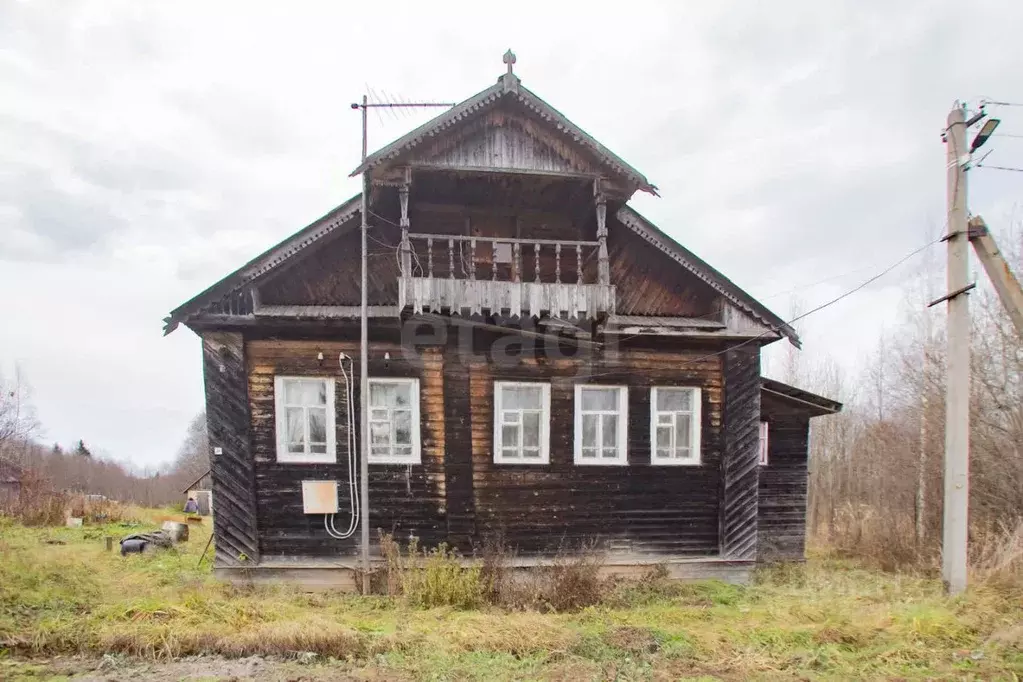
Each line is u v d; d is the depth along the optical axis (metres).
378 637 7.79
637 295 12.64
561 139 11.10
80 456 61.19
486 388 11.74
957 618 8.23
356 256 11.80
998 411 15.61
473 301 10.70
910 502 18.34
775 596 11.07
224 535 11.06
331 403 11.38
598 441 12.20
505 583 10.25
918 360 22.39
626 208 12.33
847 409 31.09
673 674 6.86
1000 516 14.06
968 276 9.44
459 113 10.53
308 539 11.22
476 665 7.09
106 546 15.62
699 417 12.41
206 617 8.40
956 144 9.43
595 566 10.59
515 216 12.40
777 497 14.95
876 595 10.73
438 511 11.45
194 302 10.97
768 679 6.71
